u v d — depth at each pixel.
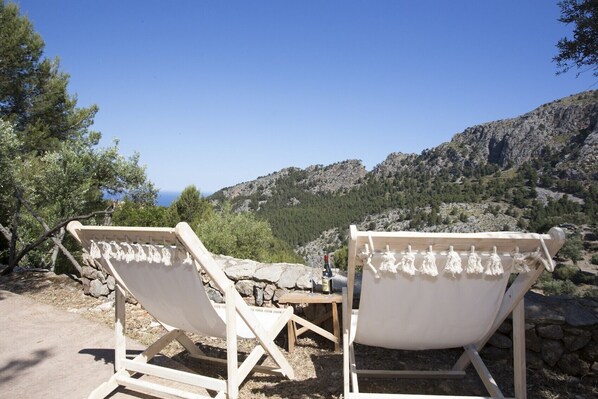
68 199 6.93
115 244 2.25
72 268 9.30
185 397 2.22
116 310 2.54
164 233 1.97
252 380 2.76
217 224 9.59
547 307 3.00
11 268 6.32
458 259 1.66
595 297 3.26
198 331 2.55
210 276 2.04
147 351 2.68
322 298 3.28
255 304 4.05
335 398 2.50
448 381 2.71
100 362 3.01
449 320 1.95
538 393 2.62
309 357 3.18
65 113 12.15
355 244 1.65
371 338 2.19
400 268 1.72
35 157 9.42
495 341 3.05
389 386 2.65
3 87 10.64
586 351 2.83
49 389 2.60
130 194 7.25
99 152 6.88
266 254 10.05
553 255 1.66
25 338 3.53
